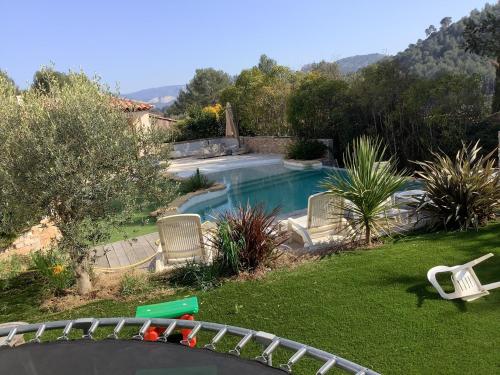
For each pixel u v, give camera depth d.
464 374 3.28
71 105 5.06
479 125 12.94
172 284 5.68
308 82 19.91
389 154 15.07
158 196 5.62
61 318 4.98
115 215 5.30
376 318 4.20
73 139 5.02
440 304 4.34
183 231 6.11
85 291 5.69
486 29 15.68
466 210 6.61
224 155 25.11
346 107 17.22
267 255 5.88
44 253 6.70
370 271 5.29
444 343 3.70
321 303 4.61
